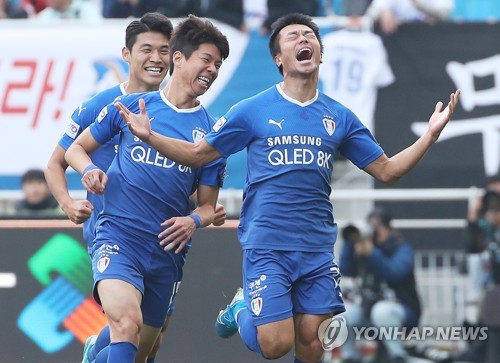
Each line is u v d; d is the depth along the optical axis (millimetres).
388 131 30094
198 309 23328
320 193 18766
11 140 29953
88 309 23719
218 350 23234
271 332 18453
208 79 19281
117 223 19109
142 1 31953
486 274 29219
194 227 19188
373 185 30828
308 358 19203
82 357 23625
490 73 30266
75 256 23812
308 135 18625
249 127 18734
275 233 18625
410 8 31828
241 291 20938
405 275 28516
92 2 32531
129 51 21203
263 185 18672
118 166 19391
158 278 19484
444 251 30172
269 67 30094
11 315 23750
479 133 30375
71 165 19578
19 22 30000
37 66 29969
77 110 21000
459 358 27328
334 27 30125
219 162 19609
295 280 18750
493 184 29562
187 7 31359
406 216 30297
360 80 30078
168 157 18531
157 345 21000
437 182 30453
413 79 30172
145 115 18312
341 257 28906
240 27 30203
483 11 34000
